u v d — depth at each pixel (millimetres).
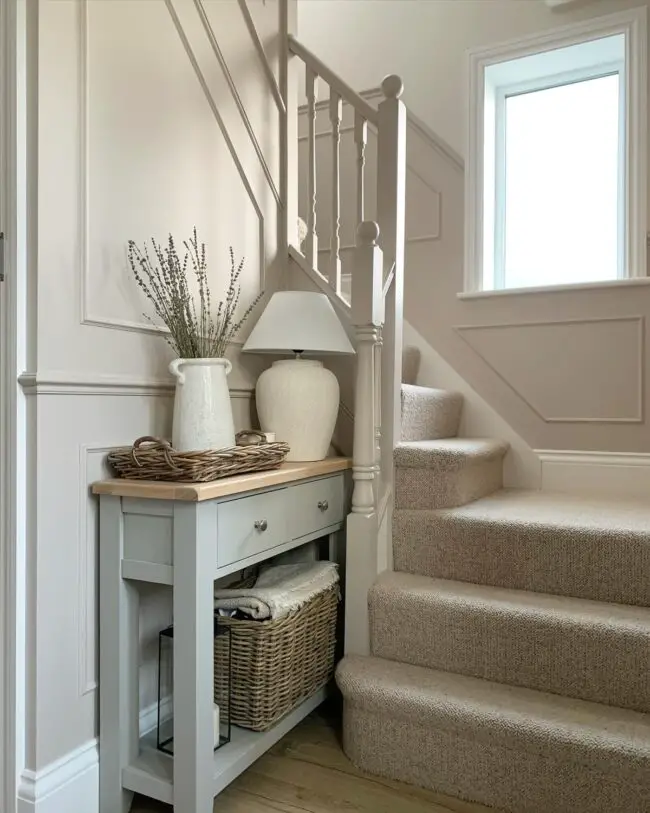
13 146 1248
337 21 3207
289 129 2176
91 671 1391
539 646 1522
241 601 1534
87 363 1387
